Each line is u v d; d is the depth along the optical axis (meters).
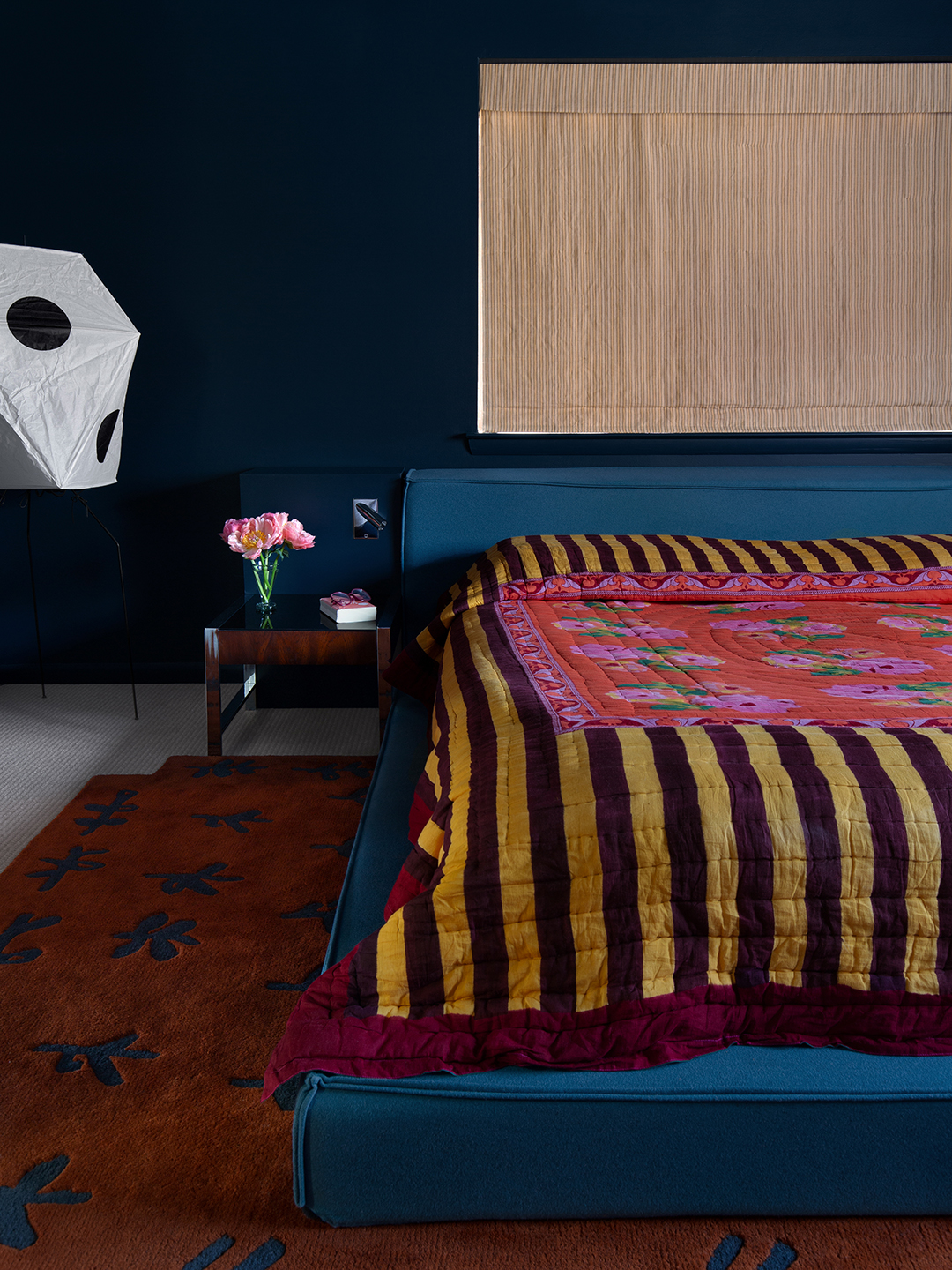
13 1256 1.17
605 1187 1.20
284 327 3.37
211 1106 1.41
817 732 1.41
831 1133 1.19
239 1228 1.21
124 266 3.32
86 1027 1.58
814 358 3.42
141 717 3.27
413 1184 1.19
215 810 2.46
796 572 2.73
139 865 2.15
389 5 3.16
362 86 3.21
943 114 3.28
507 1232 1.21
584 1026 1.22
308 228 3.30
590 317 3.39
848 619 2.48
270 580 3.06
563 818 1.27
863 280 3.38
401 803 1.99
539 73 3.21
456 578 3.21
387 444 3.45
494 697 1.74
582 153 3.30
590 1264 1.17
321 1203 1.19
